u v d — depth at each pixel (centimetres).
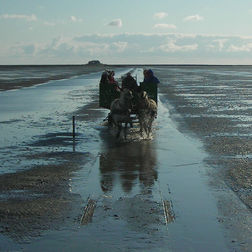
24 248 641
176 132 1730
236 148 1388
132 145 1457
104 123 1994
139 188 945
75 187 957
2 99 3397
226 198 870
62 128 1853
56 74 10619
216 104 2927
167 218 757
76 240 666
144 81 1947
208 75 9562
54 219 754
